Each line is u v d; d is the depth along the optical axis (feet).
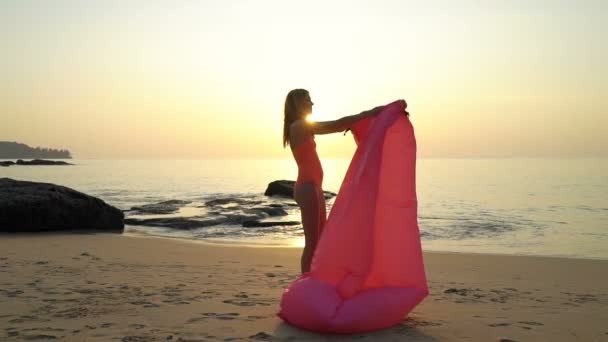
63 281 20.40
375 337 12.80
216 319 14.42
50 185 48.44
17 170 277.03
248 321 14.20
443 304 17.20
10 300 16.70
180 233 47.01
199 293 18.33
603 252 37.93
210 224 52.60
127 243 36.58
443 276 25.16
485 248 39.78
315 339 12.59
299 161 15.51
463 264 29.66
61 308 15.67
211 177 210.38
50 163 457.68
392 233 14.34
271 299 17.31
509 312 16.01
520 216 62.64
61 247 32.83
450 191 115.03
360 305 13.05
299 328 13.46
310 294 13.26
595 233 48.24
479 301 17.95
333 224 13.97
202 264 27.25
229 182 166.50
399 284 14.10
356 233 13.91
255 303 16.61
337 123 14.92
